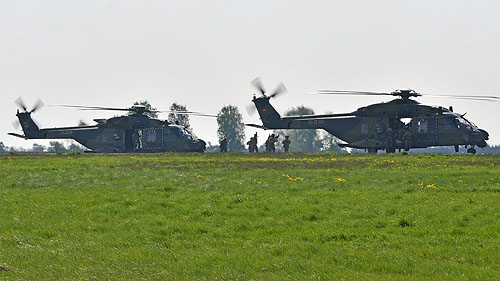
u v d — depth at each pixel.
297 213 58.75
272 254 42.16
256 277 35.53
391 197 67.06
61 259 41.12
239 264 38.81
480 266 37.53
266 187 78.00
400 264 37.75
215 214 59.44
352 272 36.56
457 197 65.75
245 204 64.44
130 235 49.81
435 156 137.00
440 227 50.19
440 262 38.47
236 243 46.44
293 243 45.28
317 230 50.28
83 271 37.69
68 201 68.38
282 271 37.00
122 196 71.62
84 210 62.59
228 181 86.00
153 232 51.44
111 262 40.03
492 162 114.38
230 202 66.38
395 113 160.12
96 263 39.94
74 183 85.94
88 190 78.00
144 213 60.88
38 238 48.78
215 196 70.31
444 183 78.81
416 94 160.25
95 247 45.34
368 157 140.00
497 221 51.66
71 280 35.41
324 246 44.06
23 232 51.50
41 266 39.03
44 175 98.00
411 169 101.88
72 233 51.00
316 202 65.25
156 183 84.12
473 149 154.75
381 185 78.56
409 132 158.50
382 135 164.38
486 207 58.34
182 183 84.12
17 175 98.62
